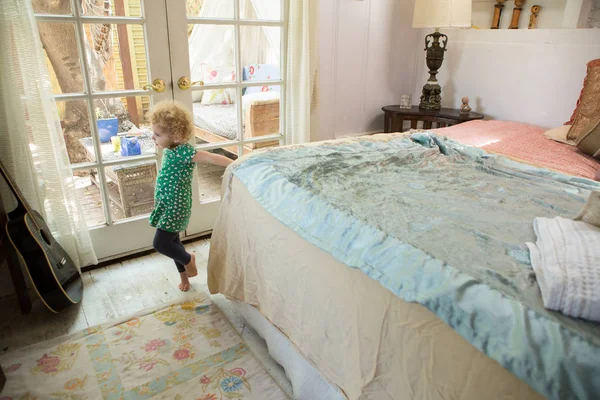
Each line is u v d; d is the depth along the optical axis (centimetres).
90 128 209
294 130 272
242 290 163
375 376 97
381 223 114
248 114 260
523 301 79
